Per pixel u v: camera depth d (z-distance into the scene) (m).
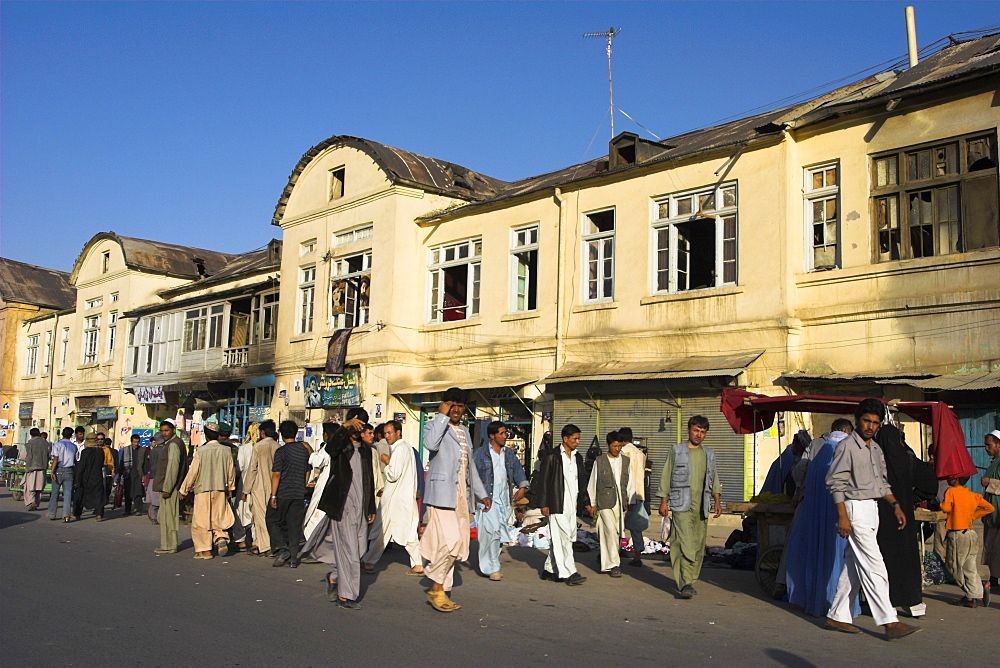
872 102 15.55
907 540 7.95
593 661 6.32
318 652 6.44
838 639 7.20
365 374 24.34
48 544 13.03
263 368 28.62
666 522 13.37
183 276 38.56
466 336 22.89
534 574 10.79
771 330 16.44
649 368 17.86
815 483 8.31
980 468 14.08
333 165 26.77
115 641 6.71
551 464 10.10
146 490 17.55
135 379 36.03
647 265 18.83
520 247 21.95
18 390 46.75
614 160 20.39
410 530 10.59
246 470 12.79
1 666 5.95
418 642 6.82
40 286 48.81
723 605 8.71
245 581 9.77
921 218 15.21
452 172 25.89
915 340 14.87
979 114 14.48
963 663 6.43
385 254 24.30
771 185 16.84
